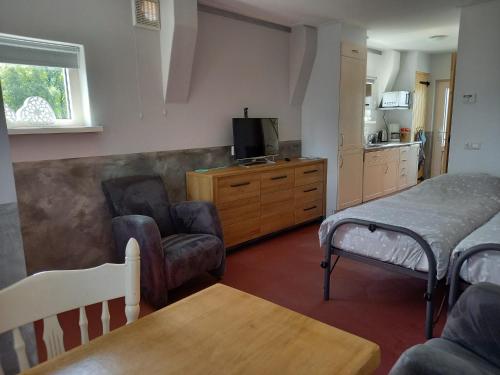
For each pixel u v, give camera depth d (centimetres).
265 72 439
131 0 305
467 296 151
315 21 439
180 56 326
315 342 92
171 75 330
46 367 83
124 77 309
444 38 556
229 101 402
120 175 316
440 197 329
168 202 321
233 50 399
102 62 293
